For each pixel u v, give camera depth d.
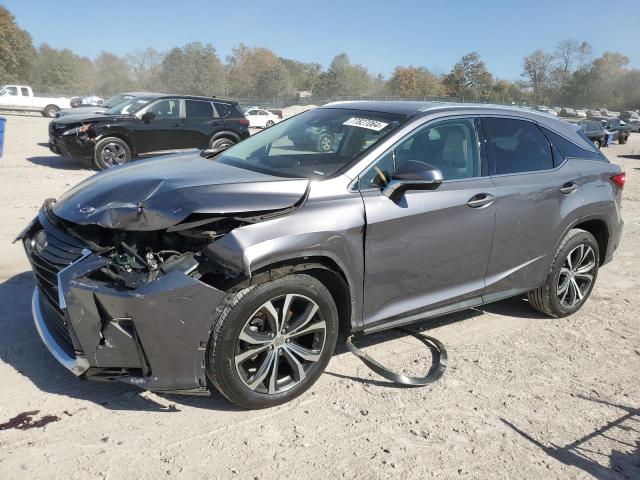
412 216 3.78
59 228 3.39
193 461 2.93
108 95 103.31
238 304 3.12
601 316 5.32
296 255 3.25
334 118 4.43
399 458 3.08
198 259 3.12
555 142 4.94
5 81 81.44
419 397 3.69
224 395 3.29
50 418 3.19
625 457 3.24
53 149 12.84
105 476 2.78
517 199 4.39
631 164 22.95
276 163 4.02
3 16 78.38
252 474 2.88
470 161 4.28
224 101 14.25
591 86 109.06
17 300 4.68
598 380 4.09
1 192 9.13
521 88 112.19
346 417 3.42
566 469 3.10
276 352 3.38
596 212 5.06
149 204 3.19
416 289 3.97
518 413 3.60
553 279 4.88
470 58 92.94
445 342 4.55
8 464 2.81
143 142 12.95
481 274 4.34
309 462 3.00
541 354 4.45
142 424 3.21
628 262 7.26
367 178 3.73
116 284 2.97
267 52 108.81
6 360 3.74
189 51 102.25
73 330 2.99
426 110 4.22
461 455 3.15
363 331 3.81
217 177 3.61
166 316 2.98
